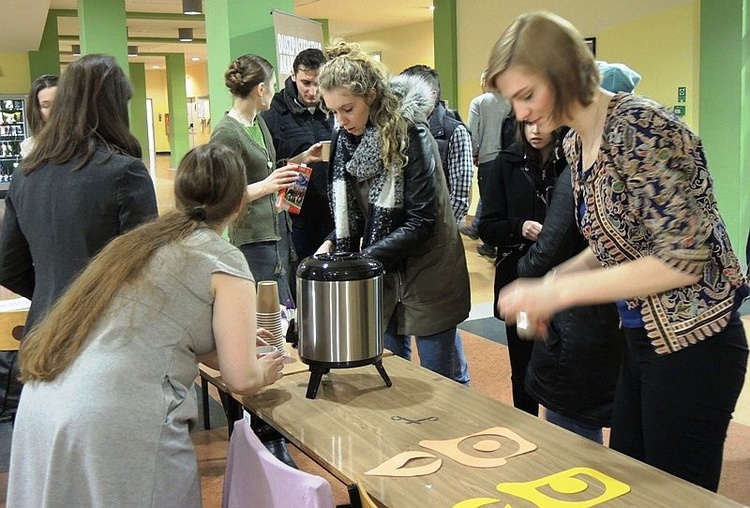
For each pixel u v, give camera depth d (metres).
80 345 1.53
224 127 3.46
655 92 6.98
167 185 15.11
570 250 2.14
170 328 1.55
